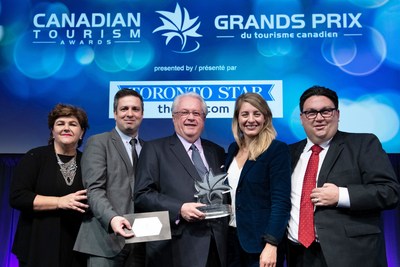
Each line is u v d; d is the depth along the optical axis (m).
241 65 3.77
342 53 3.75
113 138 2.49
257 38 3.80
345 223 2.12
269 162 2.24
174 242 2.20
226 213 2.15
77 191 2.44
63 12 3.89
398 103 3.67
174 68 3.79
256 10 3.84
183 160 2.28
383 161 2.17
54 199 2.34
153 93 3.76
